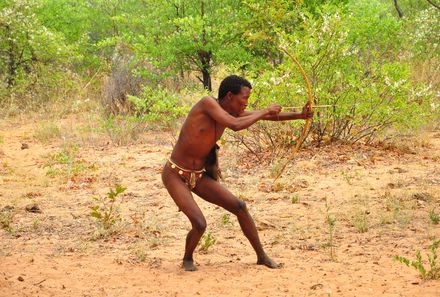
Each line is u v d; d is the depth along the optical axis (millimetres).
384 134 19641
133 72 26000
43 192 15758
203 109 9492
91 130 22781
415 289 8617
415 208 13055
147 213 13594
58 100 27969
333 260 10148
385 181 15305
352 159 17391
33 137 23281
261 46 24328
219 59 23859
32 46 28547
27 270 10000
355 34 21438
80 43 31625
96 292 9000
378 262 9914
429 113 18656
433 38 26672
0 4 29562
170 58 23938
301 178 15875
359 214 12523
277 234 11828
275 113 9484
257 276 9477
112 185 16219
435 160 17312
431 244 10773
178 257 10688
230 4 25078
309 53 18250
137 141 21812
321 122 18891
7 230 12594
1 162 19422
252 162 17875
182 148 9695
